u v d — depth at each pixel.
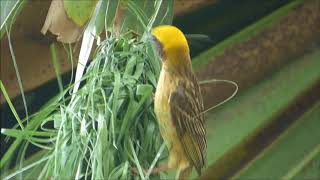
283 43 5.64
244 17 5.82
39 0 5.90
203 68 5.57
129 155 4.26
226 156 5.38
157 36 4.22
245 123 5.40
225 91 5.53
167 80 4.23
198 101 4.34
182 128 4.26
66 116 4.41
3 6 4.69
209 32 5.80
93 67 4.45
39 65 6.01
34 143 4.49
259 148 5.38
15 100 6.07
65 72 5.98
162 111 4.23
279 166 5.29
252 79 5.57
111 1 4.47
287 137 5.35
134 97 4.35
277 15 5.69
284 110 5.44
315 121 5.38
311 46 5.64
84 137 4.28
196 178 5.31
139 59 4.46
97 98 4.35
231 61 5.59
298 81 5.51
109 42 4.48
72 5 4.63
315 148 5.27
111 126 4.26
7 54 5.95
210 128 5.39
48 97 6.08
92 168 4.20
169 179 4.92
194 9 5.80
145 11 4.62
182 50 4.23
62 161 4.34
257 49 5.63
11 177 4.58
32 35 5.96
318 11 5.71
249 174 5.29
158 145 4.38
